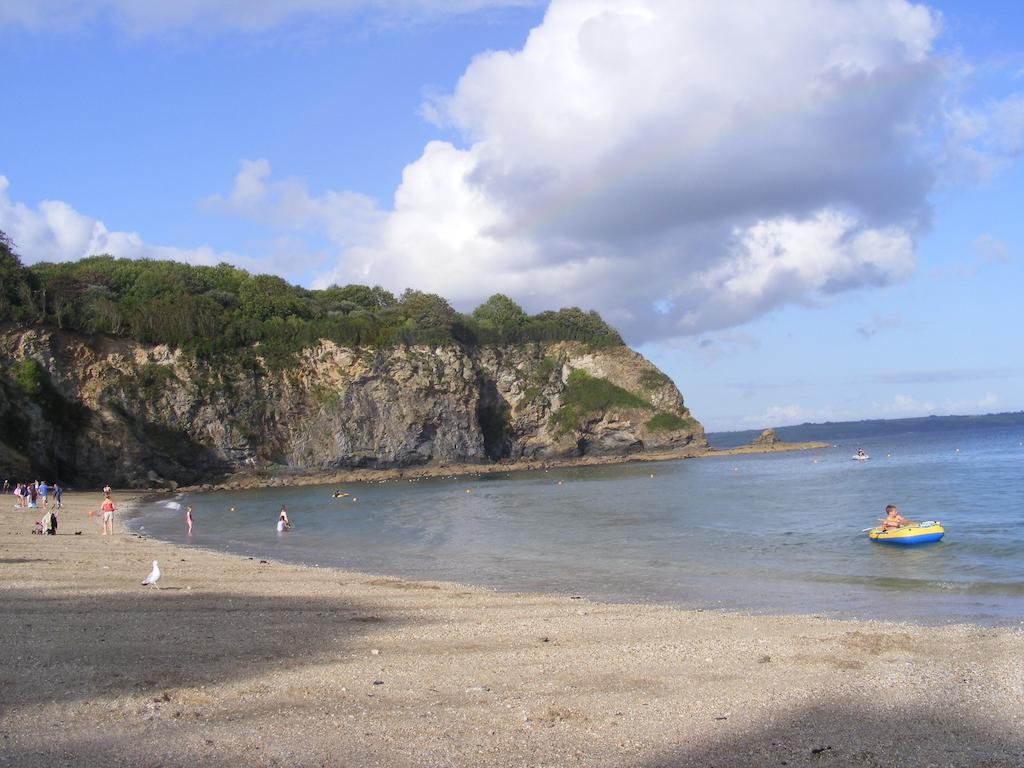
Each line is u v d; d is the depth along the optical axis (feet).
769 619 64.54
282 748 31.68
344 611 67.36
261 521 192.95
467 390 452.35
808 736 34.63
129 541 130.93
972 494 185.78
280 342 416.46
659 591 83.51
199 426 374.43
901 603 73.36
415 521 184.55
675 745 33.27
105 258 477.77
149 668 44.73
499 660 48.93
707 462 436.35
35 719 34.81
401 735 33.71
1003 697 40.52
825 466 351.46
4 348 327.26
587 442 506.89
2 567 88.53
